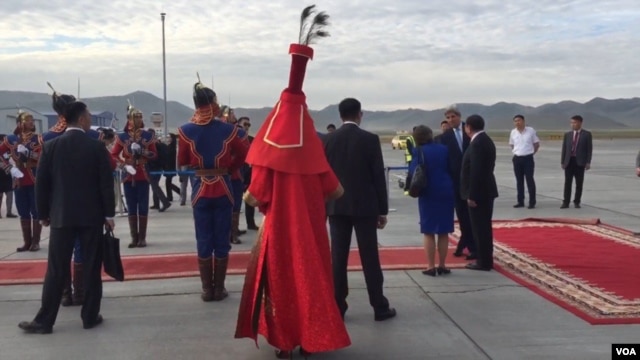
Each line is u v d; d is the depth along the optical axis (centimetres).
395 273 676
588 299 565
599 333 481
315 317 412
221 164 582
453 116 746
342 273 511
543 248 794
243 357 446
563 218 1046
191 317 536
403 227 991
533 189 1207
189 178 1402
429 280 646
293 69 428
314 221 427
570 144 1189
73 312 553
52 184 498
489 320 518
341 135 504
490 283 632
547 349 451
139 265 725
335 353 450
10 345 471
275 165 418
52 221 493
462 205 741
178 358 444
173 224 1052
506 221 1033
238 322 440
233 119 902
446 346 461
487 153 668
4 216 1187
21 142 808
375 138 506
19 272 699
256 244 439
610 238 861
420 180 633
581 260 722
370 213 503
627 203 1271
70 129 503
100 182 502
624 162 2577
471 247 738
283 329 424
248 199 429
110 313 548
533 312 537
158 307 565
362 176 502
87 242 503
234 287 632
